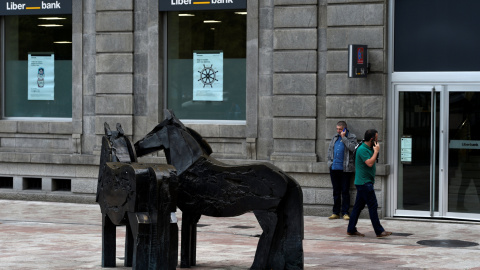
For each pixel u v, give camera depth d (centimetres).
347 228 1457
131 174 959
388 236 1436
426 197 1669
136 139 1898
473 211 1636
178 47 1888
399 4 1688
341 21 1692
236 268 1078
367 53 1667
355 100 1686
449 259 1185
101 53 1912
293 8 1736
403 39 1686
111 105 1905
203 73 1870
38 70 2019
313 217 1708
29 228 1514
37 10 1980
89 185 1925
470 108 1636
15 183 1997
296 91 1739
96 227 1538
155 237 949
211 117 1867
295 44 1736
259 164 993
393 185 1686
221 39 1853
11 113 2044
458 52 1652
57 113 2005
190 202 1039
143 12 1881
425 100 1666
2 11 2008
